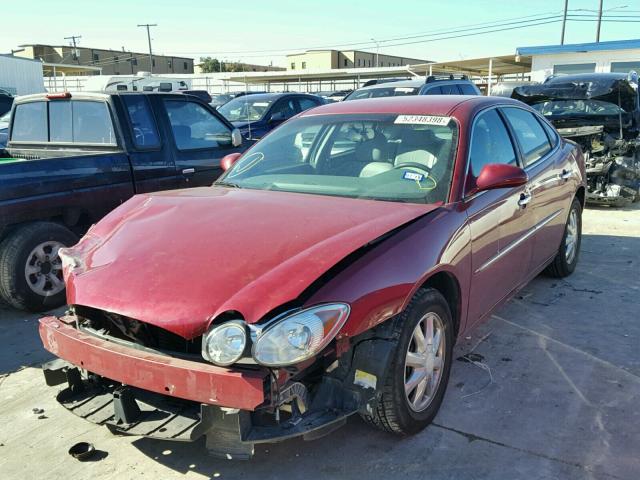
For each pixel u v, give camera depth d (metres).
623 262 6.13
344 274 2.61
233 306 2.42
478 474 2.79
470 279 3.39
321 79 46.56
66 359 2.85
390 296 2.69
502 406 3.37
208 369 2.41
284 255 2.68
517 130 4.46
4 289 4.86
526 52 29.66
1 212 4.67
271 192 3.61
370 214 3.08
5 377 3.91
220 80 44.03
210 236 2.92
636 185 8.68
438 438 3.08
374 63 99.44
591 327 4.47
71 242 5.18
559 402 3.41
